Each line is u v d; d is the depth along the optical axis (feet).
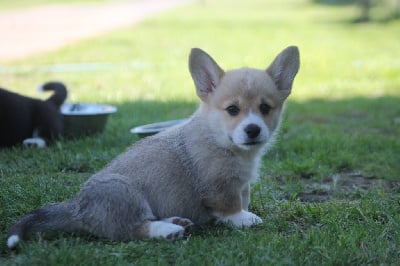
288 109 39.93
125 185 16.08
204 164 17.20
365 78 55.31
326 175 24.59
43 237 16.06
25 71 53.98
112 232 15.93
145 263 14.43
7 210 18.22
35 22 99.50
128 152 17.53
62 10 122.31
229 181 17.33
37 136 28.84
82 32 87.66
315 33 90.38
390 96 45.96
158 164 16.92
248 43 78.89
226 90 17.25
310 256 14.96
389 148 28.66
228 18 114.21
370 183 23.86
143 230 15.98
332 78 55.31
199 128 17.52
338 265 14.70
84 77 52.31
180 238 16.26
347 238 16.17
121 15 115.14
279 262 14.47
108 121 33.42
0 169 23.38
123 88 48.19
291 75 18.20
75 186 20.79
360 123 35.47
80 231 16.25
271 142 18.66
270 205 19.89
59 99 30.53
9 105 27.89
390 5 106.52
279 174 24.40
